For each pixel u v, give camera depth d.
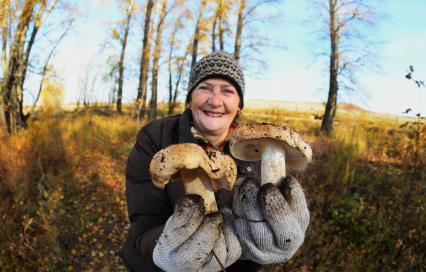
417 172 5.05
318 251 4.41
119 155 9.20
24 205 5.51
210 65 1.93
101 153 9.22
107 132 11.46
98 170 7.76
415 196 4.79
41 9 11.26
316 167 5.71
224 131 2.07
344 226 4.68
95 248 5.24
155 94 16.27
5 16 10.56
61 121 10.36
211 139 2.07
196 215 1.18
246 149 1.61
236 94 2.02
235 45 17.11
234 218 1.35
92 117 14.27
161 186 1.32
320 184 5.47
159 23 16.22
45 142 7.20
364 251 4.36
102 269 4.87
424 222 4.39
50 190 6.14
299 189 1.31
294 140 1.38
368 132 7.44
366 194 5.34
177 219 1.18
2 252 4.68
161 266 1.29
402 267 4.14
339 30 14.43
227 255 1.29
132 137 11.42
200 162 1.30
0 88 10.59
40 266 4.64
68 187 6.50
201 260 1.21
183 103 21.47
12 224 5.13
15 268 4.57
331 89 14.04
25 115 12.49
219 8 16.59
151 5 16.17
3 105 10.29
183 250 1.20
